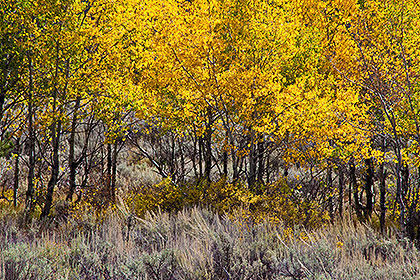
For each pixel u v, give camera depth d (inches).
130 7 324.5
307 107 297.9
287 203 323.9
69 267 165.6
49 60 326.3
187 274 161.2
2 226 266.2
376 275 166.9
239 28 320.5
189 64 304.8
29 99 346.3
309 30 354.6
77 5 324.2
